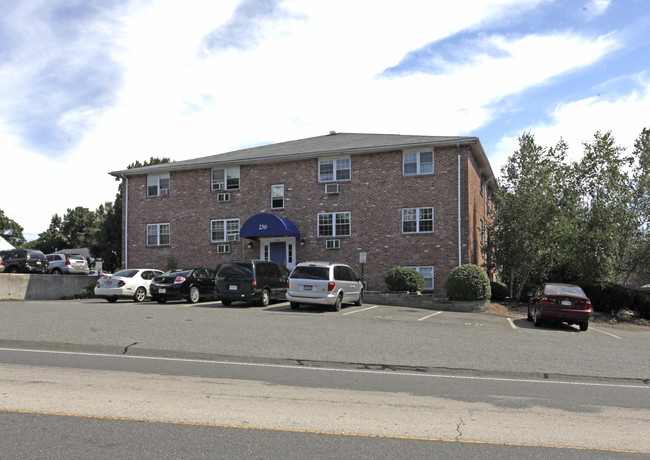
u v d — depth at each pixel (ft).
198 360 29.81
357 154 80.69
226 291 59.88
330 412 19.48
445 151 75.97
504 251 73.92
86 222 249.96
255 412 19.24
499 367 29.63
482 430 17.75
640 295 64.13
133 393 21.65
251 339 36.17
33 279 83.30
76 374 25.23
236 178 88.53
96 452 15.03
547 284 55.06
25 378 24.17
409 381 25.52
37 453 14.89
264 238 85.10
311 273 56.75
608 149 75.87
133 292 68.28
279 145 99.19
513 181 75.72
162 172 93.50
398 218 77.66
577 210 75.92
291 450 15.47
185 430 17.06
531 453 15.69
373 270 78.28
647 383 27.09
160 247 92.22
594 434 17.61
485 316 58.34
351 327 43.39
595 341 42.39
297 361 29.99
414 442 16.40
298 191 83.97
